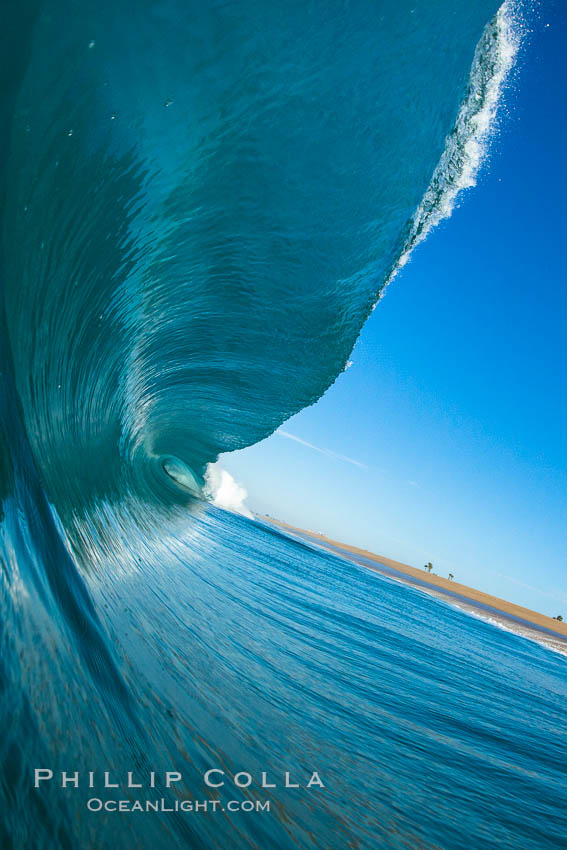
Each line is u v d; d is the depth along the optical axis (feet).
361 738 12.76
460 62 16.22
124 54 9.08
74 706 5.57
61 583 7.81
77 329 13.92
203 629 15.17
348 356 29.60
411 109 16.40
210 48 10.64
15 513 6.90
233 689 11.51
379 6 13.01
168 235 15.56
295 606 30.37
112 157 10.68
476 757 15.33
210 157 13.64
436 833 9.51
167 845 5.08
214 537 48.85
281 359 29.60
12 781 3.94
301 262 20.39
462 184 20.15
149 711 7.62
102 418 20.72
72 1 7.45
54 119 8.46
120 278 15.11
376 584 105.09
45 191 9.20
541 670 62.39
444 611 111.65
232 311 23.66
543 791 14.57
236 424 43.55
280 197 16.94
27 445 8.68
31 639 5.62
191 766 7.10
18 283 9.23
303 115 14.47
